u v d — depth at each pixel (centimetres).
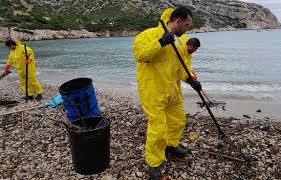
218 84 754
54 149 311
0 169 276
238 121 417
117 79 877
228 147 302
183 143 312
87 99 321
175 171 257
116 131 357
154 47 212
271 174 256
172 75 233
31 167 277
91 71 1055
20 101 546
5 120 410
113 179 249
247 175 254
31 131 366
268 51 1697
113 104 513
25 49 526
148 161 241
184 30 233
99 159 256
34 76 544
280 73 919
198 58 1403
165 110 256
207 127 366
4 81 864
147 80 231
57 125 381
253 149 298
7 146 326
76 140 248
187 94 616
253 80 807
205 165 267
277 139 324
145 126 371
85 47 2359
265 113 476
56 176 259
